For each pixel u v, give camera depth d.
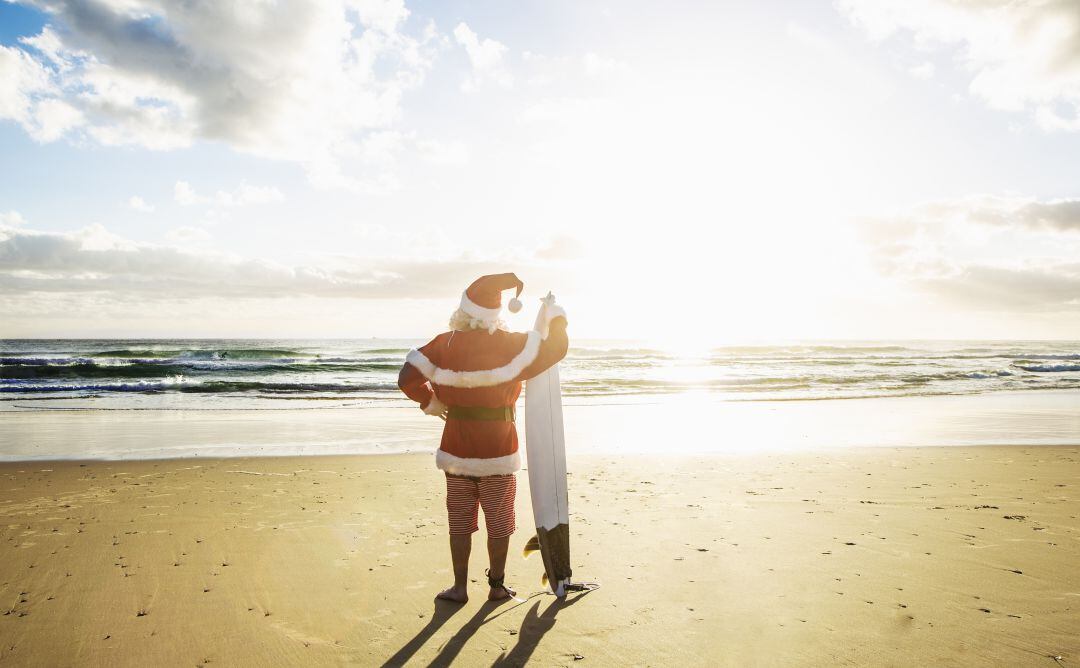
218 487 6.52
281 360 31.75
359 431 11.44
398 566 4.01
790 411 15.10
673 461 8.24
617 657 2.76
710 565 4.01
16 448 9.36
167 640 2.93
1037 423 12.81
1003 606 3.31
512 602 3.41
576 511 5.48
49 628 3.06
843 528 4.90
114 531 4.81
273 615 3.22
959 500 5.92
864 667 2.66
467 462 3.29
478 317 3.30
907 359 45.28
